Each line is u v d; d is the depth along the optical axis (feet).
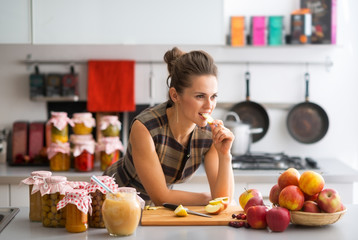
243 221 5.43
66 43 10.37
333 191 5.30
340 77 11.62
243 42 11.09
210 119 6.01
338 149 11.71
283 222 5.09
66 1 10.32
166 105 6.64
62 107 11.49
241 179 9.66
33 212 5.58
